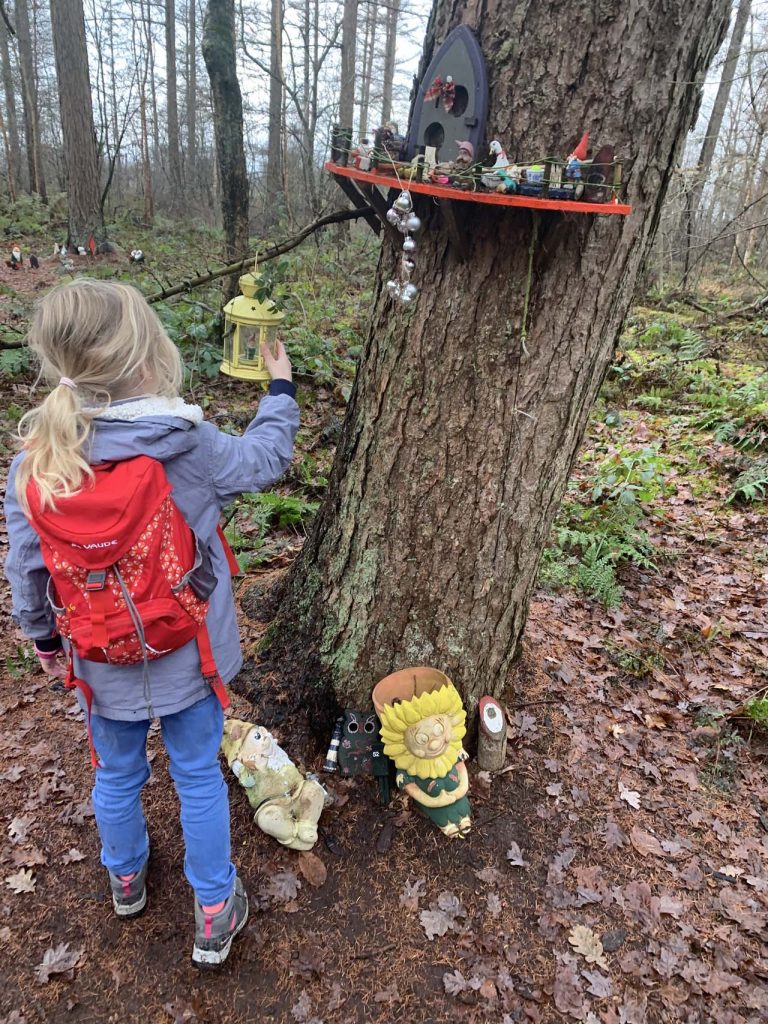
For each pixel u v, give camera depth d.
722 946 2.08
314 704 2.54
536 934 2.07
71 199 15.41
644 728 2.96
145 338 1.47
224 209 7.16
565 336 2.07
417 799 2.22
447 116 1.90
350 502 2.44
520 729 2.77
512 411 2.14
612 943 2.07
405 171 1.77
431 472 2.24
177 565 1.48
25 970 1.88
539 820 2.41
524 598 2.48
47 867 2.15
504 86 1.85
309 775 2.38
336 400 6.64
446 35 1.97
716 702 3.18
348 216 2.63
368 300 9.98
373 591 2.41
